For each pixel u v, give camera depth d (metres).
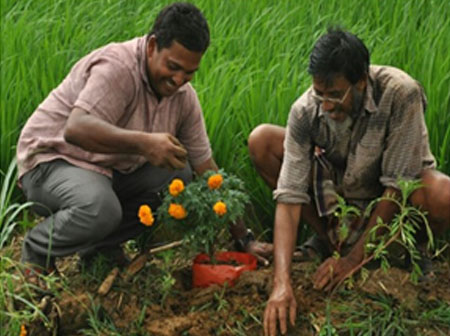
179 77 3.73
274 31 5.26
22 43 4.98
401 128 3.79
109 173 3.89
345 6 5.66
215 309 3.82
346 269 3.85
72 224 3.81
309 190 4.06
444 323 3.77
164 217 3.87
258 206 4.41
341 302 3.82
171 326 3.74
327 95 3.70
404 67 4.89
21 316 3.65
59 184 3.83
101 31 5.25
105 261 4.00
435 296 3.88
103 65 3.78
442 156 4.33
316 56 3.67
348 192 3.99
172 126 3.91
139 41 3.82
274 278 3.79
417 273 3.93
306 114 3.85
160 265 4.10
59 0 5.65
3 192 3.94
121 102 3.78
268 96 4.66
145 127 3.87
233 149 4.49
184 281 3.99
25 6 5.47
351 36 3.69
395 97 3.78
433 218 3.87
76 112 3.73
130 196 4.03
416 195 3.86
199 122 3.99
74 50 5.02
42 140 3.86
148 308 3.82
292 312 3.71
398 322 3.74
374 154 3.85
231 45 5.18
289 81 4.88
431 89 4.54
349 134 3.85
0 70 4.76
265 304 3.79
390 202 3.84
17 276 3.94
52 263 3.96
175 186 3.77
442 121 4.48
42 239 3.87
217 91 4.57
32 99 4.68
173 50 3.69
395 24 5.36
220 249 4.21
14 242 4.29
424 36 5.21
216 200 3.81
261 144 4.09
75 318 3.79
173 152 3.68
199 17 3.69
